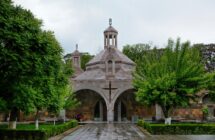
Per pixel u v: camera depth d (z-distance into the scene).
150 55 51.72
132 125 54.59
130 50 98.19
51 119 62.09
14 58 21.73
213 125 36.00
